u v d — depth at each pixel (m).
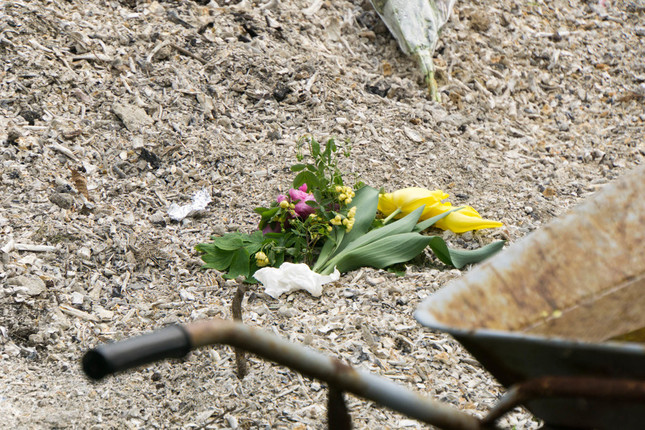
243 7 6.64
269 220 4.35
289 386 3.37
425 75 6.43
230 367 3.48
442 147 5.72
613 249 2.40
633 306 2.36
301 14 6.77
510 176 5.60
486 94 6.61
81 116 5.27
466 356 3.66
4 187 4.59
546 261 2.32
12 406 3.13
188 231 4.58
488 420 1.89
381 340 3.68
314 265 4.24
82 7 6.10
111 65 5.69
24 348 3.55
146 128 5.29
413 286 4.12
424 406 1.90
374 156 5.43
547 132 6.45
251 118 5.63
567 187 5.63
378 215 4.76
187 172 5.05
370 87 6.25
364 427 3.12
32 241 4.24
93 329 3.76
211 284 4.14
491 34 7.24
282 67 6.08
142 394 3.31
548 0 7.99
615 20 8.05
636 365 1.72
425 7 6.72
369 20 6.93
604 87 7.16
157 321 3.84
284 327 3.74
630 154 6.23
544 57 7.24
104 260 4.26
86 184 4.77
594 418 1.90
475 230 4.77
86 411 3.17
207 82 5.81
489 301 2.17
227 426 3.14
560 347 1.76
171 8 6.38
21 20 5.71
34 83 5.33
